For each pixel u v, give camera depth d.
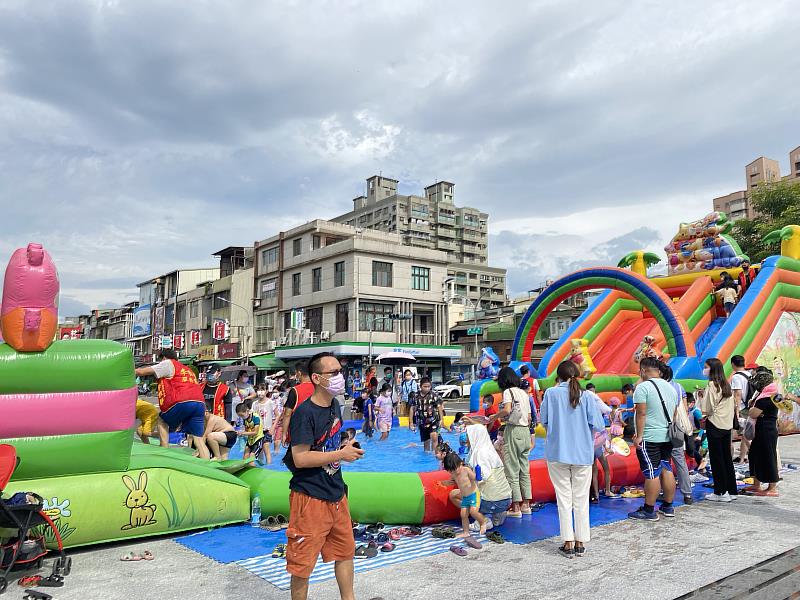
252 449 10.78
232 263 56.91
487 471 6.07
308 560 3.65
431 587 4.48
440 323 44.53
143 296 72.00
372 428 16.03
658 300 13.77
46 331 5.63
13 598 4.32
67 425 5.66
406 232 84.56
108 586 4.56
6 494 5.27
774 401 7.57
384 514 6.32
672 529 6.10
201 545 5.66
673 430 6.60
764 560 5.05
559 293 16.30
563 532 5.30
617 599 4.20
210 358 50.53
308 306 43.88
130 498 5.73
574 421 5.41
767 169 90.69
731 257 16.48
